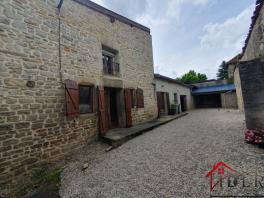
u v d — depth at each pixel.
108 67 6.06
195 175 2.32
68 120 4.01
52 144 3.59
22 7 3.31
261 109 3.21
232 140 3.50
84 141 4.41
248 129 3.32
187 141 3.94
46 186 2.72
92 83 4.88
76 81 4.36
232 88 14.32
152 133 5.35
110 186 2.39
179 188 2.07
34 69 3.41
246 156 2.61
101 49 5.39
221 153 2.89
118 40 6.23
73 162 3.60
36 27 3.53
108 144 4.45
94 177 2.76
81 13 4.77
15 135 2.99
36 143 3.30
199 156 2.93
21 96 3.14
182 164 2.73
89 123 4.65
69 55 4.24
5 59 2.96
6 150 2.84
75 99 4.18
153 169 2.72
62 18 4.17
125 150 3.91
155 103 8.20
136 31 7.37
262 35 3.28
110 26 5.91
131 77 6.76
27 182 2.96
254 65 3.29
